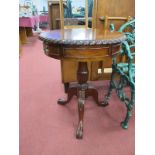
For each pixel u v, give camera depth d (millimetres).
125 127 1438
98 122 1530
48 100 1897
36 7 5707
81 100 1467
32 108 1745
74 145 1278
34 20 5113
